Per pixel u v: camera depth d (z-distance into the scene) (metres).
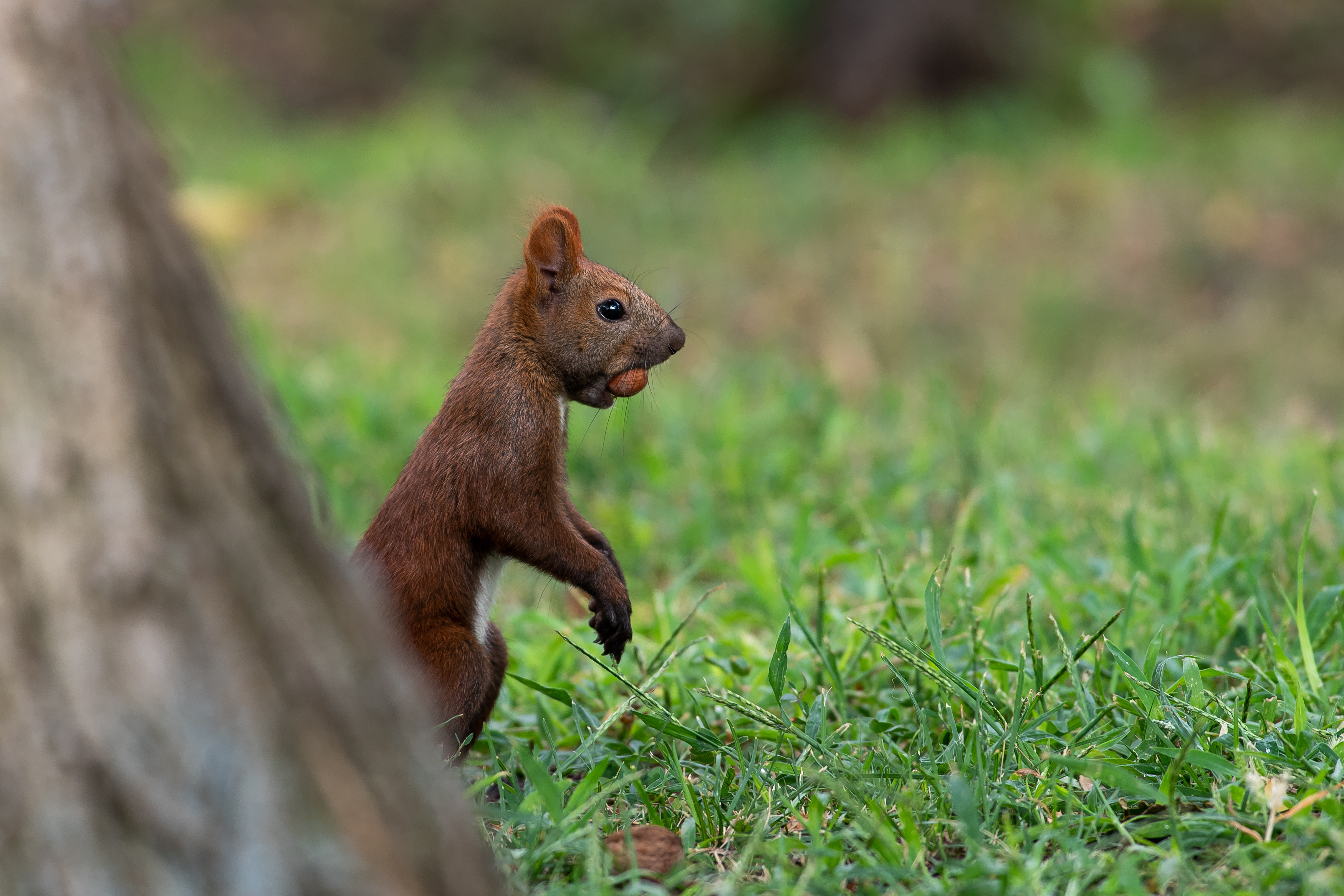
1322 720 6.95
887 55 33.09
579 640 9.41
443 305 23.00
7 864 3.94
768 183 27.48
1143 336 21.94
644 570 11.51
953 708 7.30
